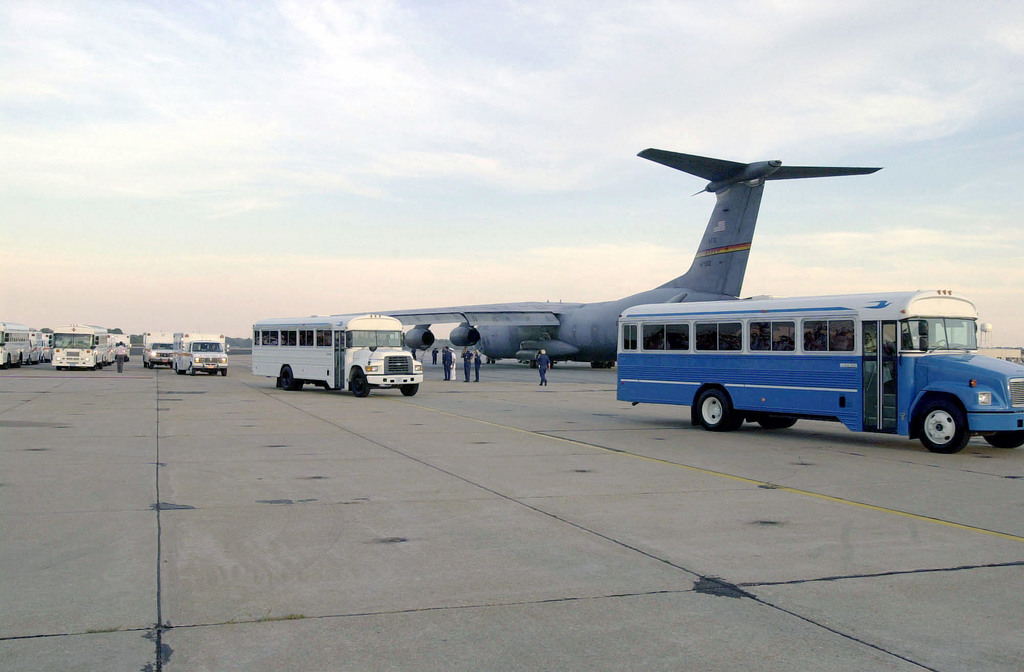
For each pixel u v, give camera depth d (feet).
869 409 49.37
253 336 107.55
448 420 63.82
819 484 35.58
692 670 14.74
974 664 15.10
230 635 16.28
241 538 24.32
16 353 169.48
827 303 51.70
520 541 24.22
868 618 17.57
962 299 50.26
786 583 20.11
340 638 16.19
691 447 48.75
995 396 44.52
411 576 20.48
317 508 28.94
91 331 159.33
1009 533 25.94
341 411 71.00
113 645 15.65
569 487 33.83
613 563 21.84
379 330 91.15
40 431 51.93
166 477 35.24
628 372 63.93
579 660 15.16
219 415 65.51
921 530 26.27
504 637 16.33
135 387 103.04
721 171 110.32
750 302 56.39
